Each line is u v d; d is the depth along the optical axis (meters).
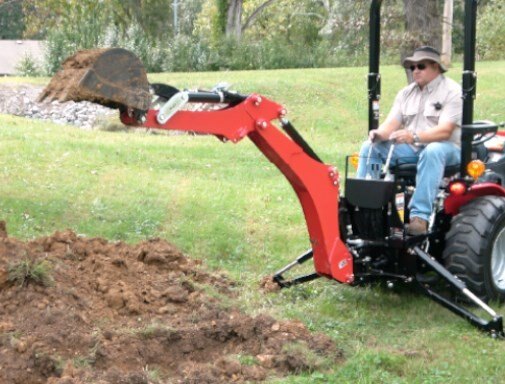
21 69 30.34
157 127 5.00
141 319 5.52
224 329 5.39
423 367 5.17
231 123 5.36
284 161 5.67
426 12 15.56
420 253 6.14
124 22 34.28
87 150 12.87
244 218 9.12
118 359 4.95
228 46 32.72
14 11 55.00
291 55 32.97
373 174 6.45
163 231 8.49
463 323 5.99
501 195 6.48
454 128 6.35
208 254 7.90
